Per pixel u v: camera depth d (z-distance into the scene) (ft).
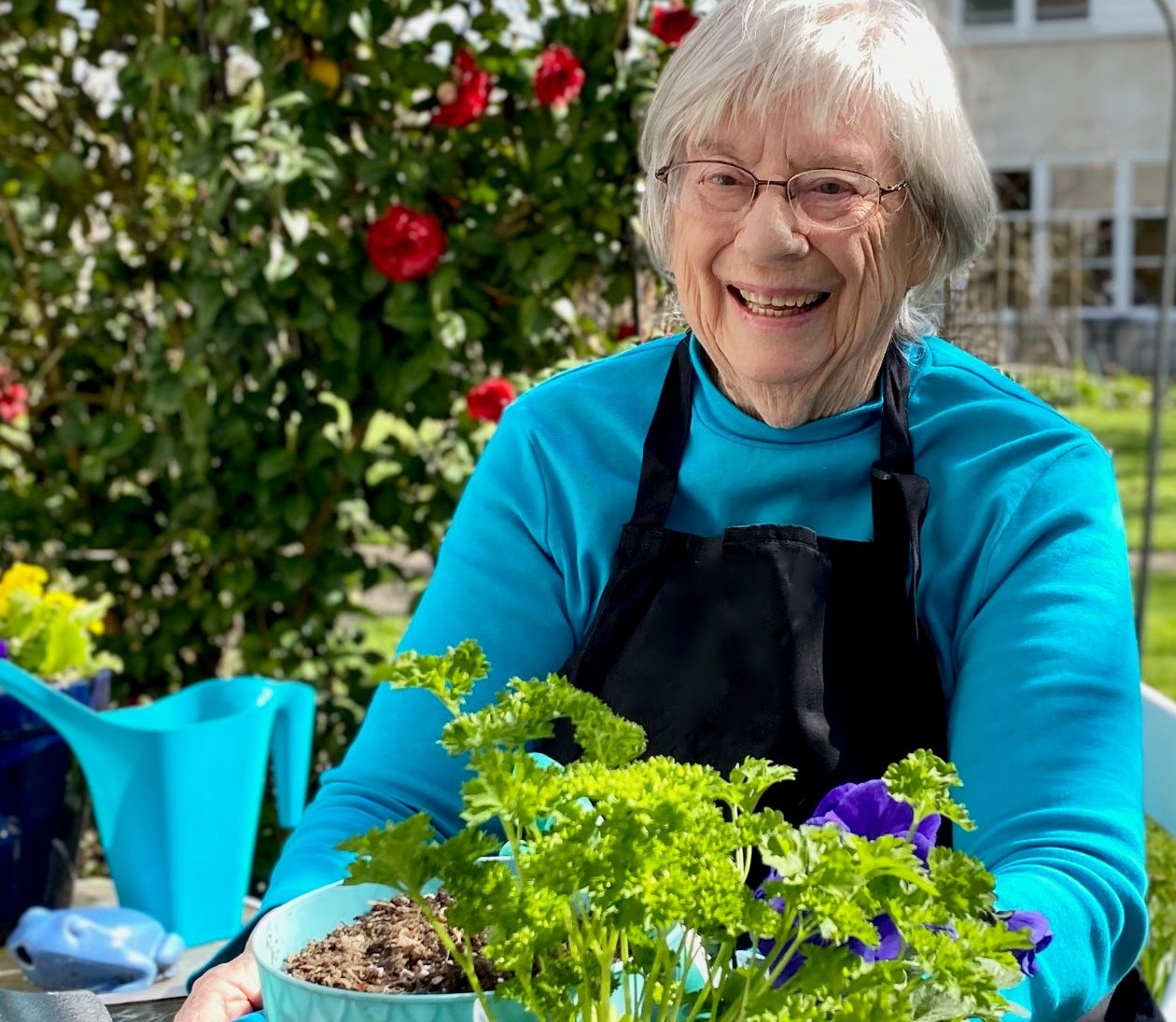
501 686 4.65
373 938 2.83
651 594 4.31
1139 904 3.52
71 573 10.09
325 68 8.87
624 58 9.21
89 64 9.88
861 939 2.01
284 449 9.21
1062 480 4.30
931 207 4.22
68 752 6.61
